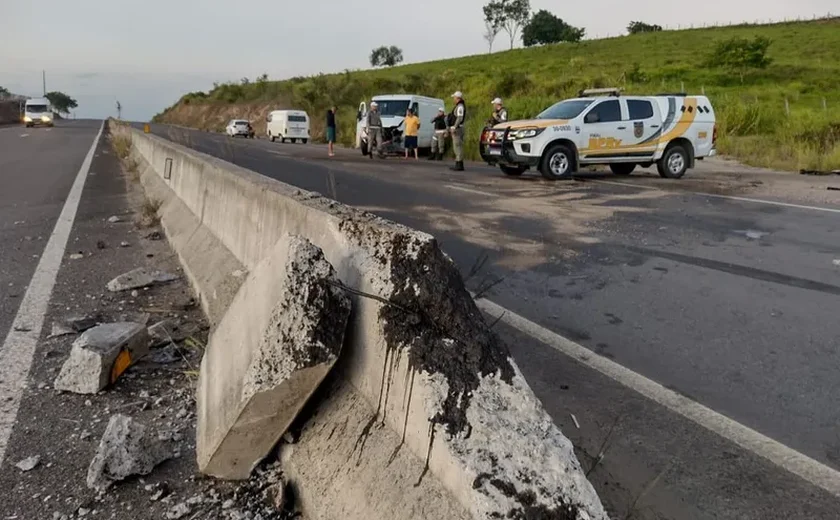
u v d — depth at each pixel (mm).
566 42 76125
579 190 12578
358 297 2393
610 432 2926
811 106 28578
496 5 95938
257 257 4004
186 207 7195
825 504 2635
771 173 16734
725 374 3932
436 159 23641
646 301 5379
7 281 5930
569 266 6539
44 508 2500
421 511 1774
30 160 20938
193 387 3561
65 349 4199
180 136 16703
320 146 33375
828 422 3340
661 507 2590
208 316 4434
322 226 2973
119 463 2633
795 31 64250
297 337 2240
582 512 1647
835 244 7363
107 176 15984
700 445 3086
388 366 2133
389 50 109938
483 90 40906
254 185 4320
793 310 5098
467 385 1925
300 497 2338
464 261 6777
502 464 1717
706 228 8391
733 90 35125
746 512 2574
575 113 15062
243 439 2387
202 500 2439
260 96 70250
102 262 6703
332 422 2354
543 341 4477
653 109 15297
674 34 72562
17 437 3039
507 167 16078
